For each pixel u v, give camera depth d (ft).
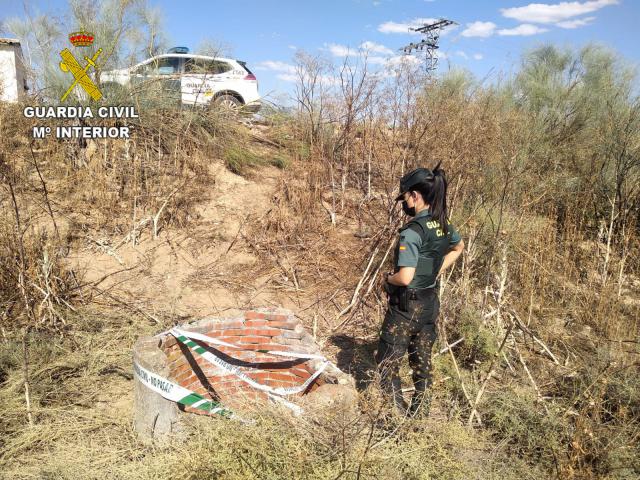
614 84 26.63
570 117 26.81
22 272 14.56
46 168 21.52
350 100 23.41
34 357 12.44
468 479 9.05
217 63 30.19
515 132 19.71
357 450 8.56
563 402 11.98
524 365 13.17
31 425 10.27
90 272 17.17
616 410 11.67
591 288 17.74
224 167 23.66
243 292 17.22
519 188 19.85
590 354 14.15
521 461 9.85
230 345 11.98
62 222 19.04
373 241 19.45
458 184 17.58
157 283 17.22
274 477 8.07
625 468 9.48
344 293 17.44
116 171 21.85
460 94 24.17
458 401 11.96
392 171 20.13
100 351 13.23
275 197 22.27
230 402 10.61
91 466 9.30
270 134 27.37
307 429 8.94
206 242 19.52
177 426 9.77
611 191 22.18
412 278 10.01
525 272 17.42
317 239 20.30
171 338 11.27
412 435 9.56
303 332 12.31
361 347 14.69
